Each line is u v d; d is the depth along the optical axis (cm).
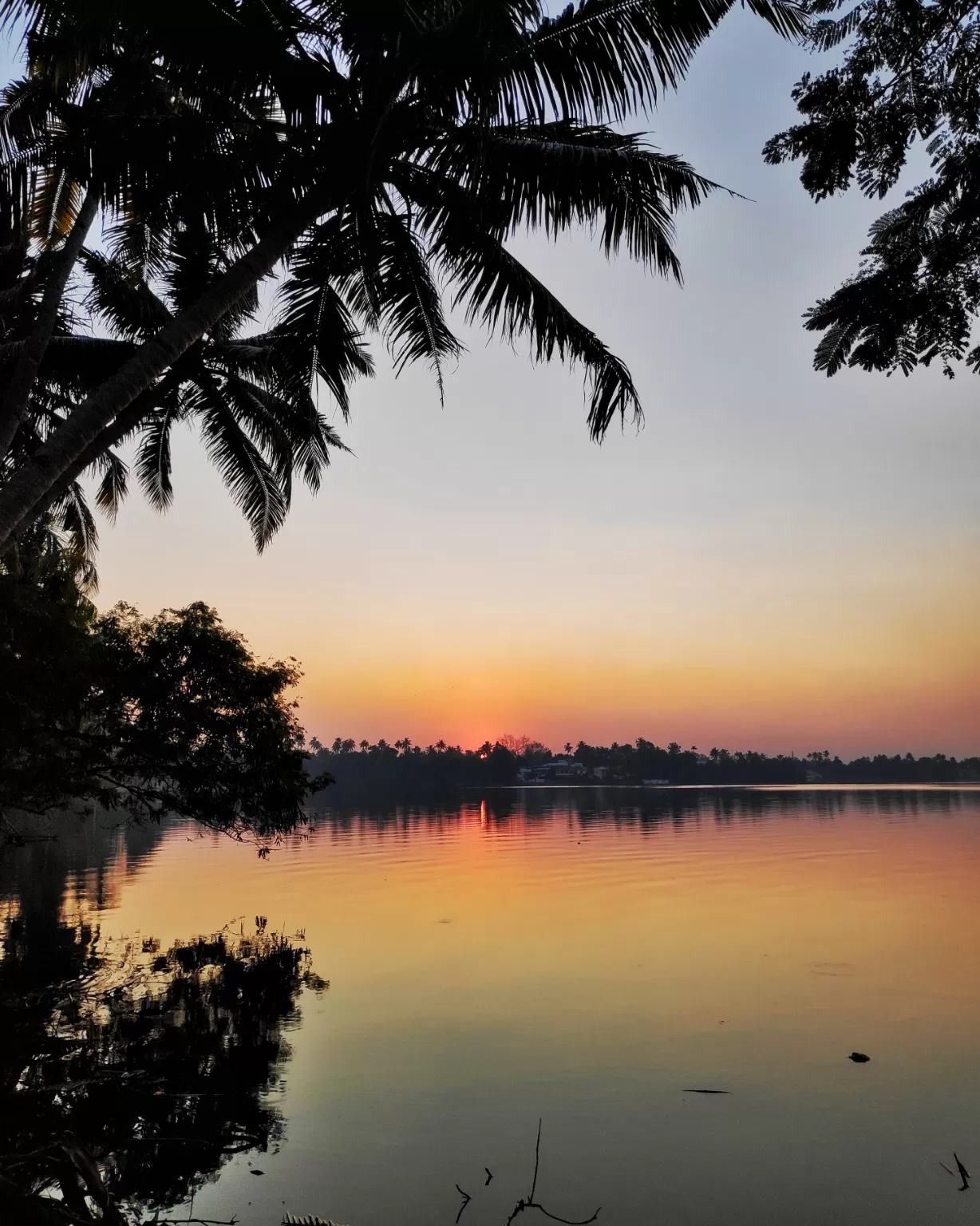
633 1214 607
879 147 675
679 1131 759
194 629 1881
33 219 1459
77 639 1678
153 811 1922
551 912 2012
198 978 1370
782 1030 1060
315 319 1101
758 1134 753
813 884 2484
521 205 970
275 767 1909
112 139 946
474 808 9175
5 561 1752
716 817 6625
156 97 1045
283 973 1395
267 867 3206
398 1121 775
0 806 1722
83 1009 1171
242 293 890
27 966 1458
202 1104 814
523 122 902
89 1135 732
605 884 2525
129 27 808
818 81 671
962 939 1644
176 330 858
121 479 1986
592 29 859
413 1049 989
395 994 1254
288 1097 831
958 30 624
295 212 905
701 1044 1004
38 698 1572
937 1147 727
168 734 1827
